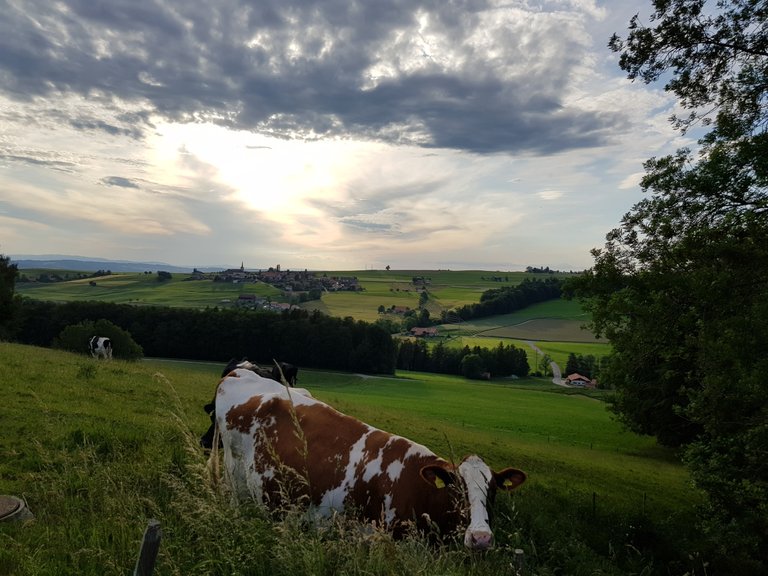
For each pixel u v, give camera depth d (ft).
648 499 61.11
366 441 21.08
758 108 44.47
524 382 356.59
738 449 43.37
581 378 358.02
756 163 41.32
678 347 48.34
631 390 87.92
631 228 51.98
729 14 44.39
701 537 45.06
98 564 15.02
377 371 320.91
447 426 111.86
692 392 48.65
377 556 15.51
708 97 47.32
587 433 164.14
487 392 274.98
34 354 76.23
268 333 292.40
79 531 17.04
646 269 49.34
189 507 17.81
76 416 38.75
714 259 43.34
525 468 65.41
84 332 163.43
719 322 40.19
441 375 376.07
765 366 35.78
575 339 540.11
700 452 47.67
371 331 321.11
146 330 274.16
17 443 29.66
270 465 21.89
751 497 41.98
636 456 130.72
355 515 19.85
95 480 21.63
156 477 24.31
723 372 40.65
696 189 46.26
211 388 79.20
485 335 550.77
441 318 630.74
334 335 306.96
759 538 40.63
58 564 14.94
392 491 19.72
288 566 14.33
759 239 42.45
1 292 159.33
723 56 45.62
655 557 40.70
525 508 37.27
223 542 15.23
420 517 19.11
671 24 45.27
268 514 20.10
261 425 23.12
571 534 34.76
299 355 299.99
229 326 284.82
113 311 273.54
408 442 20.77
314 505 20.45
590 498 49.03
